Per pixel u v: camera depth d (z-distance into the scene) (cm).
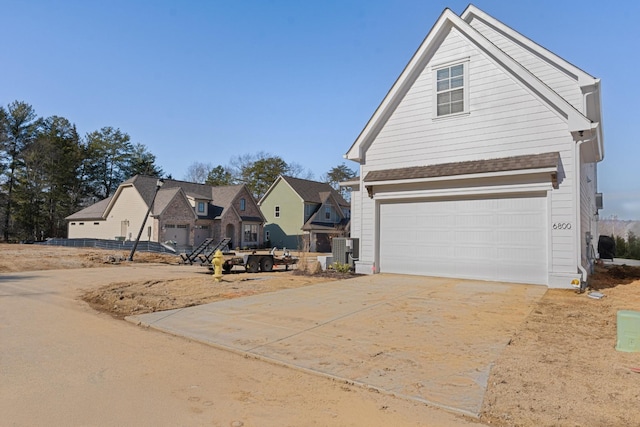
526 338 585
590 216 1534
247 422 342
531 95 1101
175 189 3522
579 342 564
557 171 1023
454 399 384
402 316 733
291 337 605
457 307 807
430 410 368
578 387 407
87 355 531
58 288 1178
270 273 1608
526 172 1045
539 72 1255
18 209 4538
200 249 2045
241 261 1667
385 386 418
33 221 4606
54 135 4928
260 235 4331
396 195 1320
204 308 828
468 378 436
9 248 2838
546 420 340
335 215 4697
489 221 1163
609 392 394
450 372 454
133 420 342
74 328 687
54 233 4828
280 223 4494
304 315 750
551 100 1059
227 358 524
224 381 440
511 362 482
